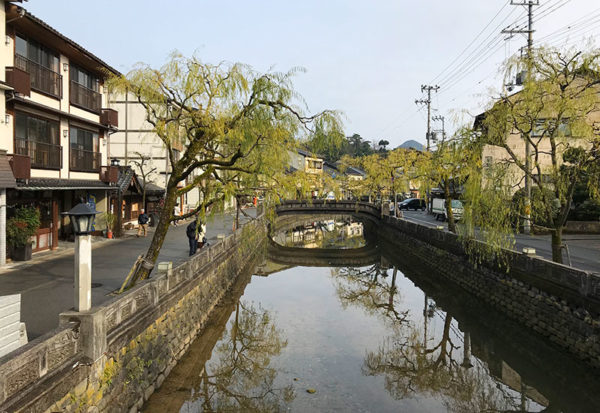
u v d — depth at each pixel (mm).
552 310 11797
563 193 12320
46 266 13344
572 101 11586
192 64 9781
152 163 30219
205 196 10773
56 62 16375
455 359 12102
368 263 28266
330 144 10883
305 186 10953
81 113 18062
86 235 6133
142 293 8141
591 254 18219
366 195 47969
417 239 27203
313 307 17172
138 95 10180
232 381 10117
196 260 12680
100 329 6180
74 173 17547
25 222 14023
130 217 26484
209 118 9625
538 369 11398
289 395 9336
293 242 39562
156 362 8820
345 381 10219
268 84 10289
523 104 12336
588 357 10031
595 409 9156
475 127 14977
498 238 13062
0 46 12555
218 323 13781
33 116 14844
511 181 13211
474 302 17188
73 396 5523
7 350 5547
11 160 12961
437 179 20938
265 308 16750
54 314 8625
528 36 22781
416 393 9867
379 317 16000
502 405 9492
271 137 10391
